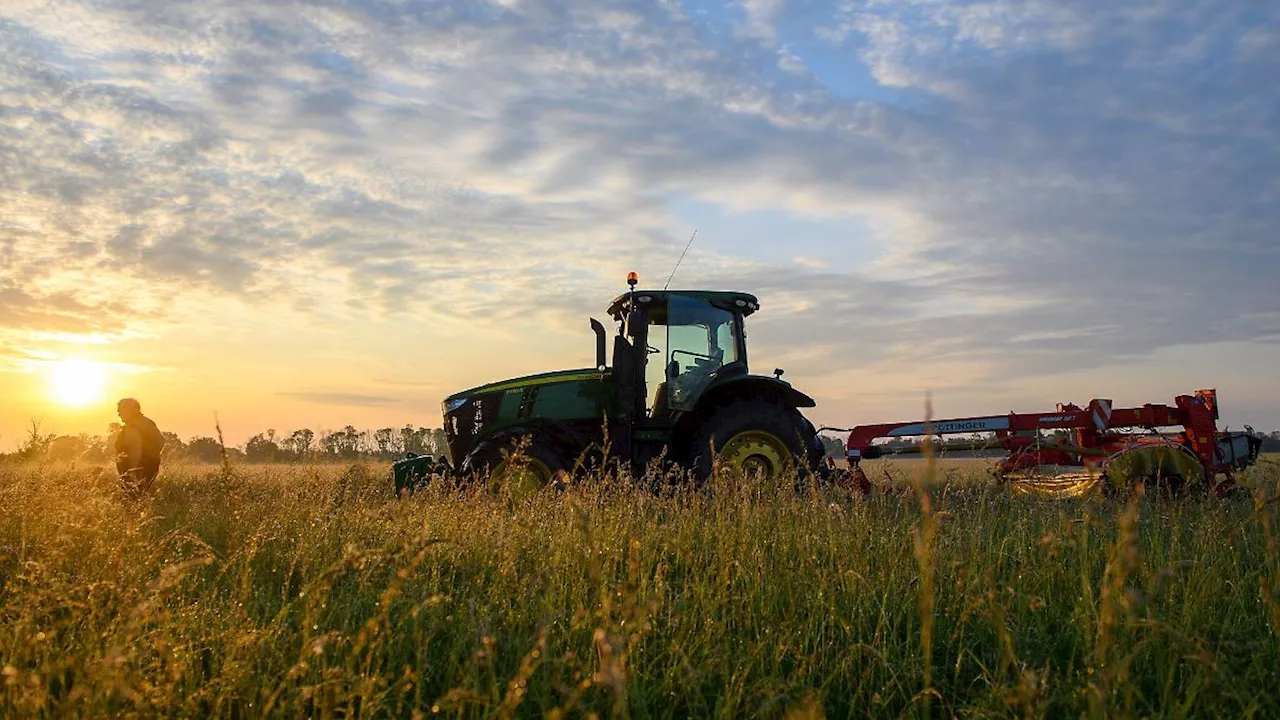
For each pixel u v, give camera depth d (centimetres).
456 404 1047
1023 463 998
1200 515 600
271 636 347
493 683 305
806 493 695
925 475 262
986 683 344
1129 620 301
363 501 663
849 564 496
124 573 412
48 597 354
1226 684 318
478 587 465
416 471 1047
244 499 667
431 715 322
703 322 1017
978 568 486
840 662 374
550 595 421
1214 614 423
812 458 963
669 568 495
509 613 411
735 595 446
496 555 503
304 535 544
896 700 360
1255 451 998
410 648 371
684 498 678
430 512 611
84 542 495
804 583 464
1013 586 458
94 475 758
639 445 979
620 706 249
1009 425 1046
